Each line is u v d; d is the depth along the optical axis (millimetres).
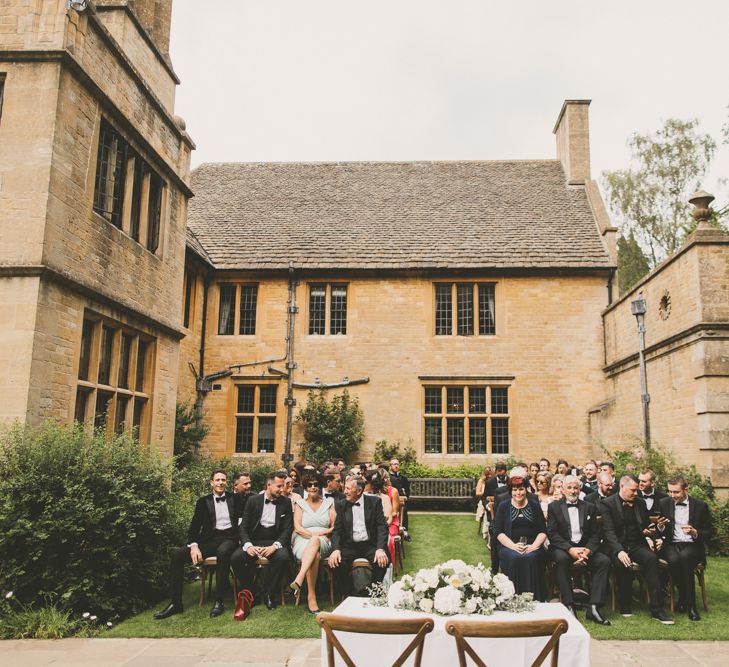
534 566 6117
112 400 9062
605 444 14750
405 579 4211
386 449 15336
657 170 25828
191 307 15586
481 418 15734
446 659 3576
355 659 3594
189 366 15227
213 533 6945
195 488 10664
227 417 15844
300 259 16281
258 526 6973
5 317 7023
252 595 6684
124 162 9562
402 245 16641
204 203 18734
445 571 4141
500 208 18031
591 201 17688
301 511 7254
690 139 25719
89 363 8516
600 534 6633
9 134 7375
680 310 11070
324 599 7035
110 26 9961
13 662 5000
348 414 15375
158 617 6246
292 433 15695
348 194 18922
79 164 8000
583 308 15844
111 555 6176
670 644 5465
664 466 10562
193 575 7973
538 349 15742
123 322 9258
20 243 7176
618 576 6551
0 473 6129
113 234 8984
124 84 9344
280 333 16078
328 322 16141
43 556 6051
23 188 7270
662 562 6566
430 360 15836
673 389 11398
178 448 12492
